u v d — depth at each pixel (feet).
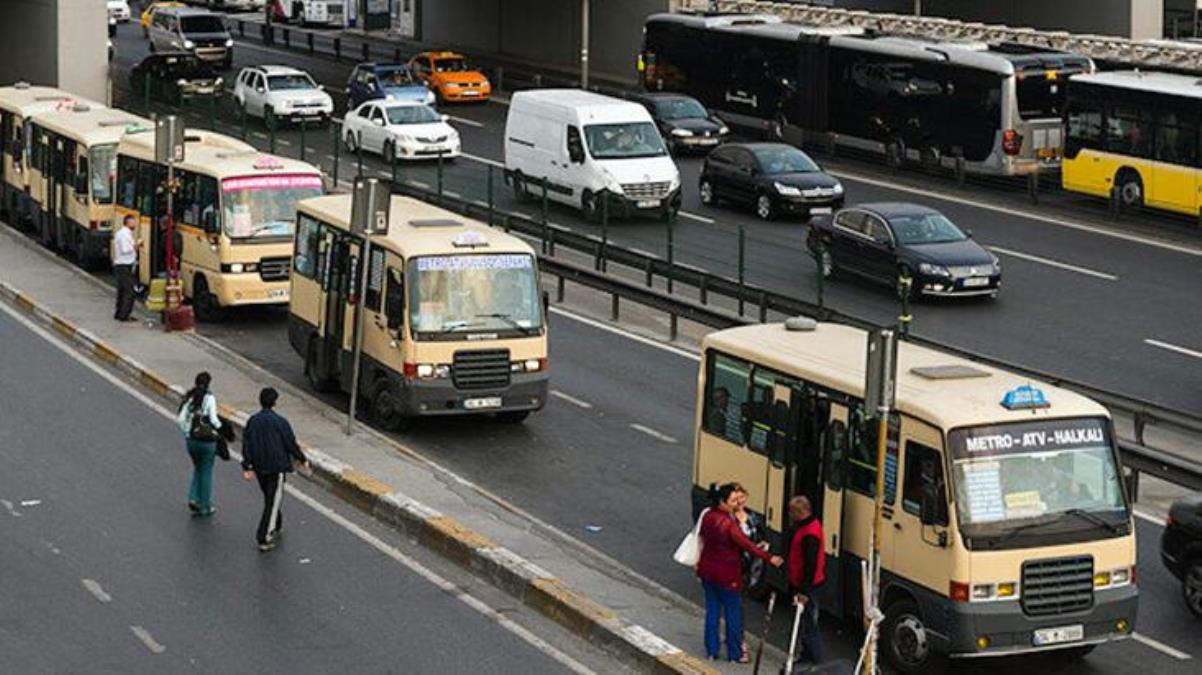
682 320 199.21
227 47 422.82
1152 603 114.32
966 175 281.33
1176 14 402.93
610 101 255.29
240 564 117.60
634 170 246.06
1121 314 199.72
